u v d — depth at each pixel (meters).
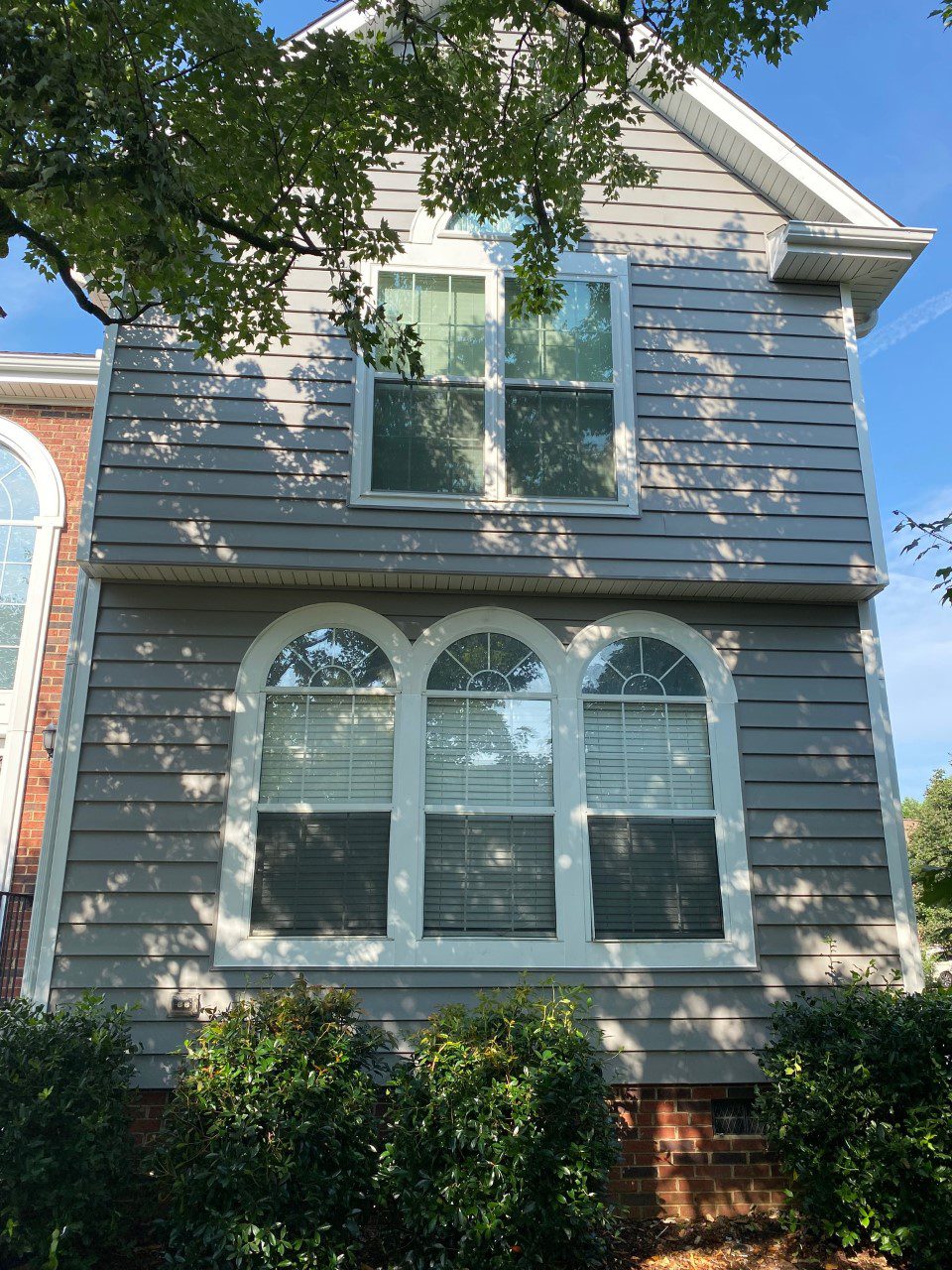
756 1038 6.44
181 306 6.34
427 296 7.47
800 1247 5.70
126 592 6.84
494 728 6.93
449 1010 5.85
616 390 7.41
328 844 6.59
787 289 7.81
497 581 6.97
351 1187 5.19
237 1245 4.83
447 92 6.11
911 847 21.97
